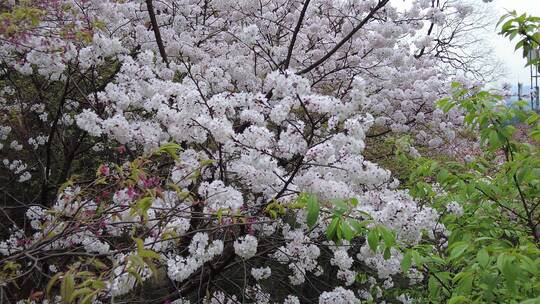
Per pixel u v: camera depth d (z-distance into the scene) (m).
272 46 6.20
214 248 2.90
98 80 6.14
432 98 6.30
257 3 6.00
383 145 6.86
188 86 3.85
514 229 3.21
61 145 6.76
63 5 4.30
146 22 5.68
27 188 6.86
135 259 1.80
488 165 3.46
